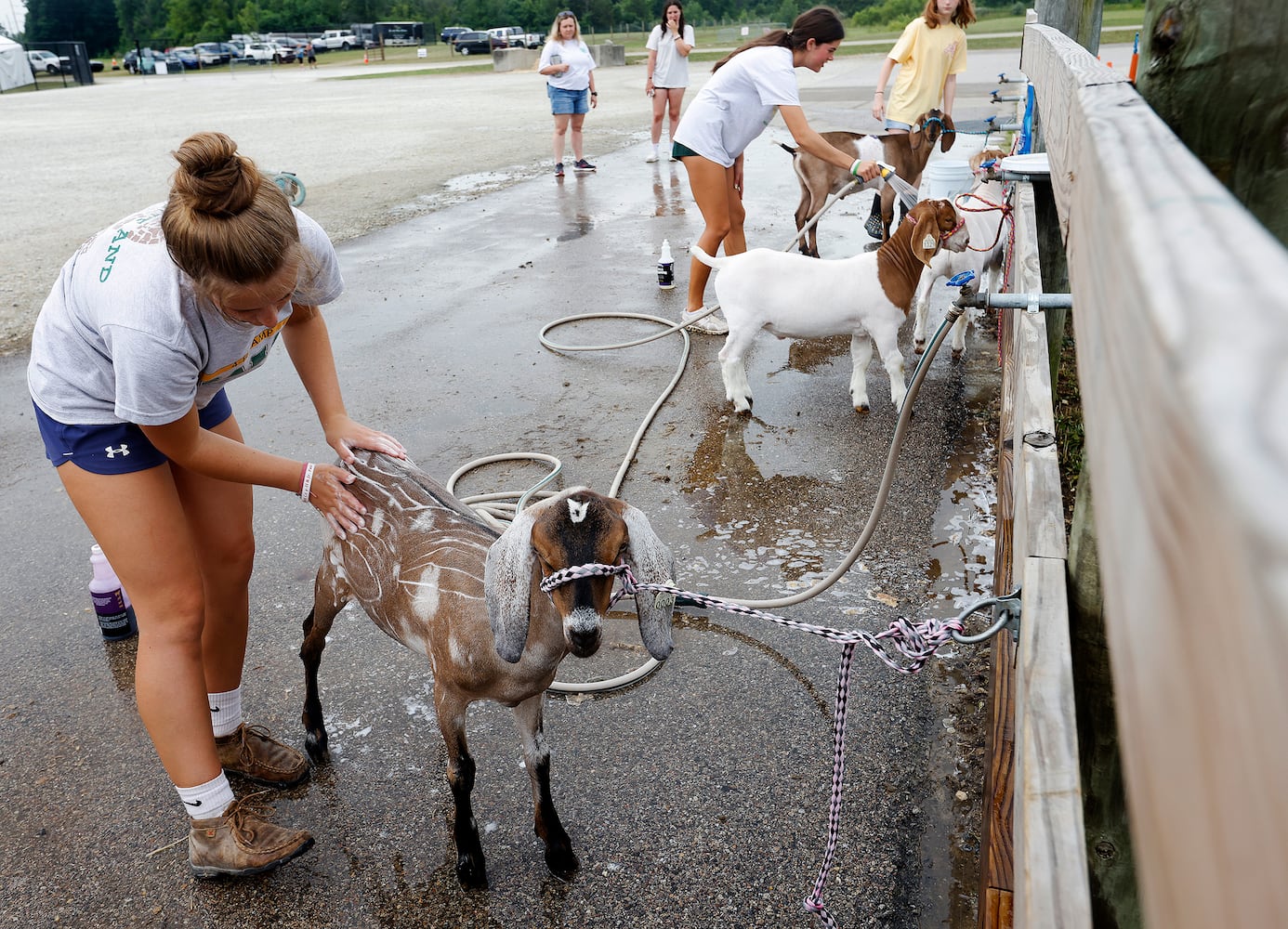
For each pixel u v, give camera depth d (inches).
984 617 147.5
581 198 462.3
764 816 114.5
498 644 90.2
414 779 123.7
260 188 84.9
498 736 130.2
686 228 395.2
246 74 2018.9
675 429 217.3
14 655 152.3
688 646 145.9
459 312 304.0
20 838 117.6
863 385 220.2
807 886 104.8
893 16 2422.5
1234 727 9.9
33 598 166.7
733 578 161.0
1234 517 9.3
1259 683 8.8
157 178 550.9
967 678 135.2
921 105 355.3
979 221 248.8
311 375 120.3
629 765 123.6
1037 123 247.8
